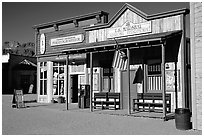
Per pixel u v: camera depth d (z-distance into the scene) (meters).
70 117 12.23
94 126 9.73
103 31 16.66
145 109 13.51
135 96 14.90
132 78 15.09
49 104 19.11
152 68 14.42
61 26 19.95
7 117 12.51
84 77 18.27
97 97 16.11
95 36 17.14
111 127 9.48
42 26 20.98
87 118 11.82
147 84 14.55
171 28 13.66
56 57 19.70
